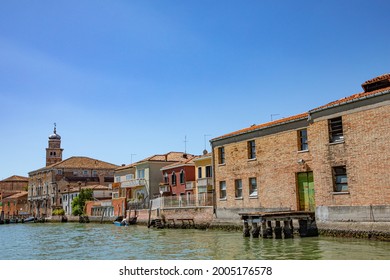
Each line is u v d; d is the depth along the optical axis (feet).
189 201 138.21
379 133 76.23
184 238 100.37
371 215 76.13
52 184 321.73
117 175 239.91
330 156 84.64
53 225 237.66
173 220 144.97
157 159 208.13
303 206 94.53
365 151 78.28
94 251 82.89
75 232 153.07
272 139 103.55
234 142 116.16
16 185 432.66
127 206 207.62
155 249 79.82
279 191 100.22
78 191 281.13
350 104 81.51
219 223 119.03
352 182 80.12
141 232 132.98
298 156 95.86
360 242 73.00
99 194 274.16
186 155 211.00
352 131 80.84
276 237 82.94
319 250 65.16
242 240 85.56
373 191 76.33
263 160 105.70
